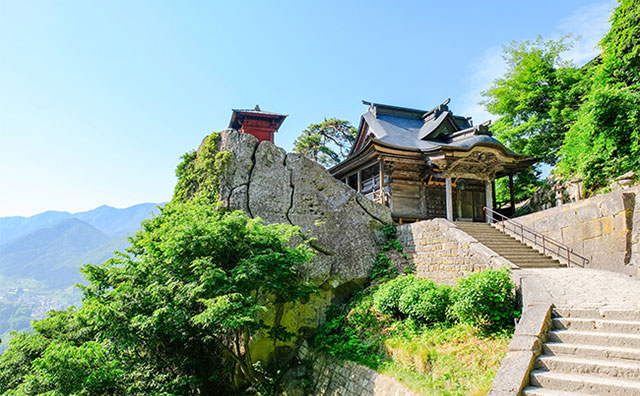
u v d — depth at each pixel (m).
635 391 5.13
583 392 5.58
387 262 16.31
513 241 15.27
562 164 19.81
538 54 25.53
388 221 17.94
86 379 8.38
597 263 12.05
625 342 6.18
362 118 26.95
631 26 16.28
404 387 8.99
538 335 6.87
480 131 21.44
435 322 10.42
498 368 6.82
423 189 22.91
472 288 9.22
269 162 17.03
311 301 15.64
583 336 6.68
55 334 12.01
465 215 23.02
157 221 14.41
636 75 16.42
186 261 11.24
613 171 15.70
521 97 25.44
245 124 30.16
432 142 22.95
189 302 10.28
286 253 12.31
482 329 8.95
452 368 8.31
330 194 17.41
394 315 12.18
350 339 12.59
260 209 16.20
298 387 13.29
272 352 14.77
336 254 16.31
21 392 8.55
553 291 8.79
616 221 11.46
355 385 10.87
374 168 24.55
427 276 14.80
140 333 10.23
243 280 10.97
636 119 14.81
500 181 28.92
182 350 12.25
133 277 10.78
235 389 13.37
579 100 23.61
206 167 17.22
